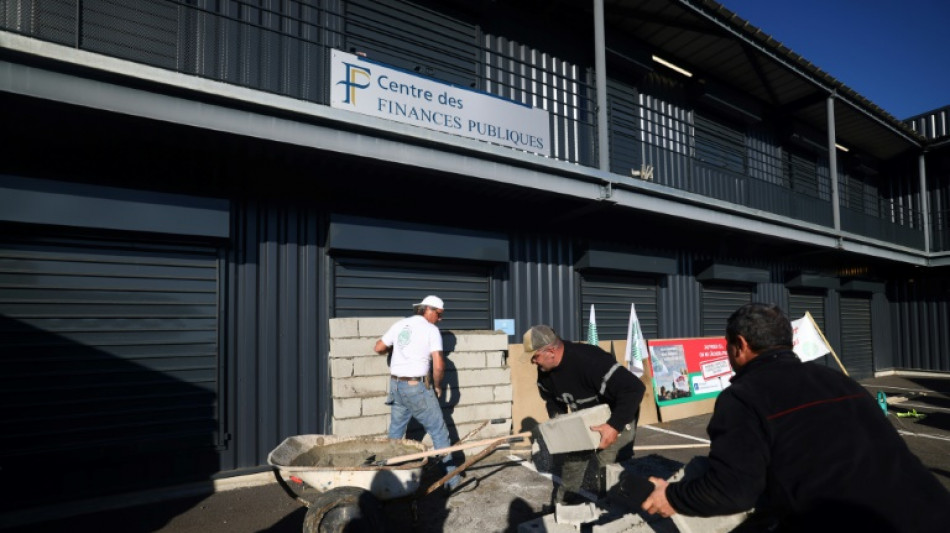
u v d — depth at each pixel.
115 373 4.72
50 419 4.41
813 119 13.54
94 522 4.21
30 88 3.87
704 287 10.54
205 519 4.27
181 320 5.06
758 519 2.12
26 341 4.38
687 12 8.89
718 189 11.48
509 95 8.13
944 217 15.11
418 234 6.46
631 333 7.63
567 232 8.35
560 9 8.80
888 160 16.50
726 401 1.87
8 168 4.43
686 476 2.25
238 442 5.24
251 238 5.52
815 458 1.62
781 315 2.03
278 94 4.90
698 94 10.97
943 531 1.44
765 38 9.50
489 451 4.01
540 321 7.85
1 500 4.17
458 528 3.99
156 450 4.78
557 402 3.95
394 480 3.56
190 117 4.52
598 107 7.40
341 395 5.24
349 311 6.12
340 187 6.17
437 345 4.76
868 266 15.34
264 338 5.49
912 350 15.41
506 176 6.46
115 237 4.80
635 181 7.63
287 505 4.61
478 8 7.73
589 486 3.75
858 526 1.50
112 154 4.88
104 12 4.91
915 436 7.00
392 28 6.94
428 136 5.76
